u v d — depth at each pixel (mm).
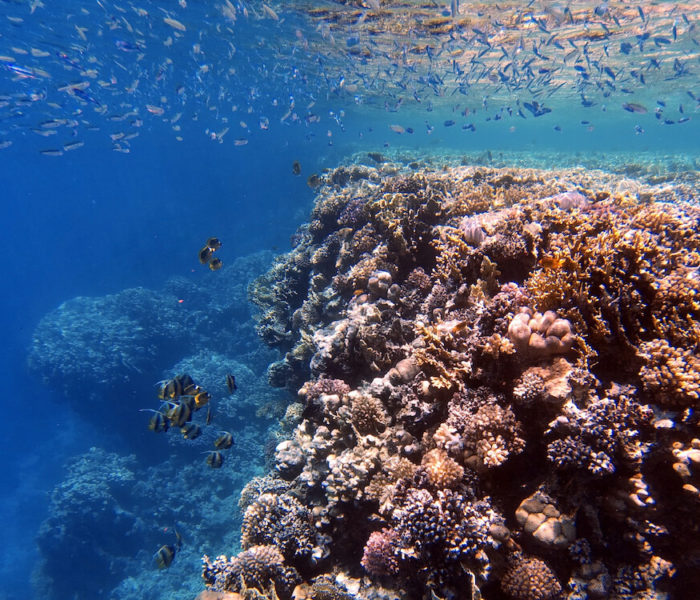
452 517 3176
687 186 12273
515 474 3414
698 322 3332
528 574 2891
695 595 2711
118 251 57969
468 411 3703
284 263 13852
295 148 56344
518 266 5113
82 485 17672
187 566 15867
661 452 2926
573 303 3717
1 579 21812
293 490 5590
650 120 79438
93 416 21328
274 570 4172
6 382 38844
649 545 2830
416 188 10344
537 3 15859
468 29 18969
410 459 4188
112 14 20859
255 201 59938
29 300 58031
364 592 3783
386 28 19594
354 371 6480
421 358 4289
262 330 12094
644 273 3607
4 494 28125
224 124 90500
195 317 26297
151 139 104688
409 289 7094
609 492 2951
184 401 6238
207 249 8508
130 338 22438
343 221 10742
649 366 3186
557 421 3037
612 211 5059
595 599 2773
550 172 13148
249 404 19578
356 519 4473
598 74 17438
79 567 16578
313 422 6188
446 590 3119
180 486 18281
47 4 19031
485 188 9102
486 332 4281
